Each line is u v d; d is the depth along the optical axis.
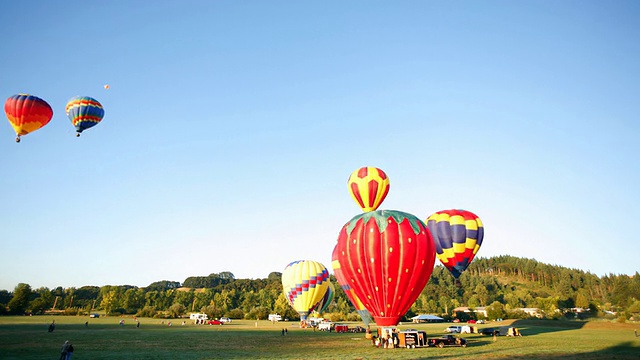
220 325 75.75
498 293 164.75
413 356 26.05
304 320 59.72
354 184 38.34
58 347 30.50
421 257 31.77
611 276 180.75
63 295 146.62
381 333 32.41
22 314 107.81
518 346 33.16
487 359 24.69
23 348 29.61
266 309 112.50
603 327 62.78
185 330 56.69
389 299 31.83
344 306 113.88
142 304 130.00
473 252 40.97
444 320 102.81
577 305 137.12
